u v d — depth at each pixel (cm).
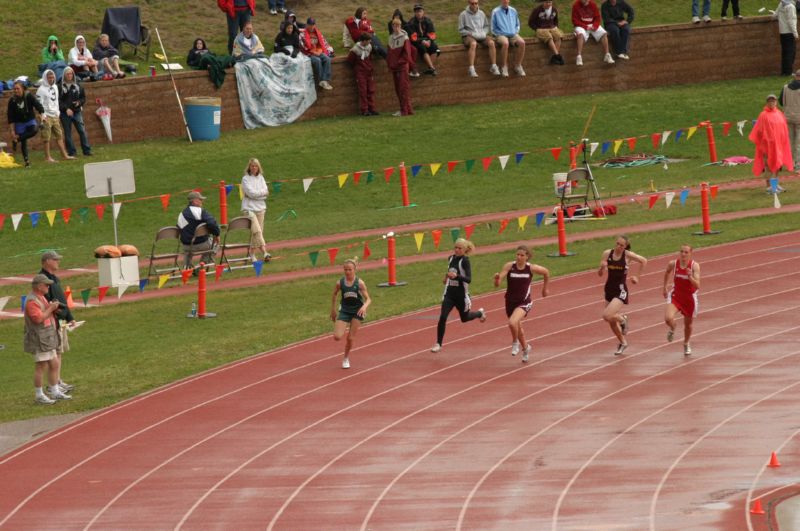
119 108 10088
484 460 3891
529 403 4481
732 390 4516
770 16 12075
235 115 10519
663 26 11712
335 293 5025
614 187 8619
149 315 6075
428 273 6644
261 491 3703
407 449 4038
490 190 8894
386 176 8219
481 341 5388
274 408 4575
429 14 12500
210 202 8744
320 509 3522
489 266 6700
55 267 4906
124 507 3619
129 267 6562
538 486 3628
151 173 9294
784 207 7794
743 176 8744
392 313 5888
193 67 10538
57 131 9412
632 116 10731
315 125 10562
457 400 4559
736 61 12025
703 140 10119
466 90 11156
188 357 5344
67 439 4350
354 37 10950
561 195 7675
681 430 4091
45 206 8519
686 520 3284
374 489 3672
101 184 6800
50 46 10050
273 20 12025
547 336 5409
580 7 11412
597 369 4884
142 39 11062
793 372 4706
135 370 5200
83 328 5903
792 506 3353
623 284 5000
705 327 5425
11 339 5794
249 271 6894
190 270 6012
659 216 7700
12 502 3709
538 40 11319
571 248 7012
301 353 5338
